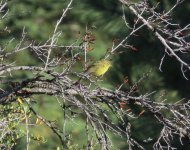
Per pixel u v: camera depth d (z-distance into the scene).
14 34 22.56
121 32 25.53
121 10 26.12
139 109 19.89
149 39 25.14
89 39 11.05
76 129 21.47
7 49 20.98
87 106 11.24
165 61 24.86
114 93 11.16
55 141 21.75
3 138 11.45
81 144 21.25
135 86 11.51
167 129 11.23
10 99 11.54
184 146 20.16
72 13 26.41
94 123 10.88
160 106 11.23
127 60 24.81
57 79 10.90
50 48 11.08
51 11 26.22
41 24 25.58
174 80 24.75
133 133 21.59
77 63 21.78
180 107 11.48
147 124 21.66
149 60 24.97
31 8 25.39
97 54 24.50
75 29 25.86
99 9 26.34
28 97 11.60
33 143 19.33
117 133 11.17
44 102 22.97
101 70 13.42
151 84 23.98
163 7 22.64
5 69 11.40
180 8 23.91
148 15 15.75
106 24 25.78
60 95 11.28
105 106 14.94
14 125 11.46
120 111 11.31
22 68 11.35
